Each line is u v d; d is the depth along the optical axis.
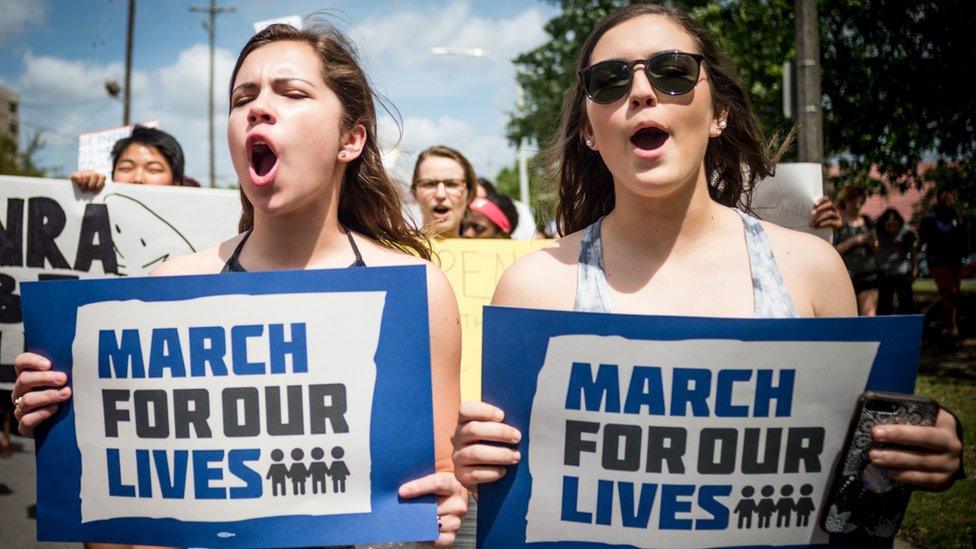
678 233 1.74
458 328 1.95
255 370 1.78
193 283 1.79
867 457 1.58
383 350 1.78
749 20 11.90
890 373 1.60
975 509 3.66
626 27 1.75
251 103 1.81
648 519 1.65
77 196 4.16
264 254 1.94
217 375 1.79
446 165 4.91
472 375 4.20
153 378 1.80
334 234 1.96
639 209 1.74
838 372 1.61
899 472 1.55
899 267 7.95
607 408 1.65
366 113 1.99
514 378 1.68
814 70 5.96
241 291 1.78
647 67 1.66
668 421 1.64
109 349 1.81
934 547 3.37
